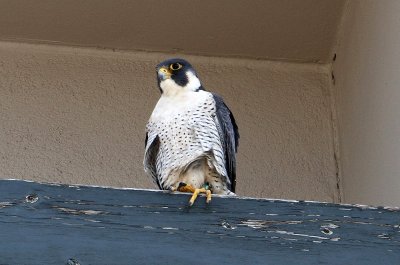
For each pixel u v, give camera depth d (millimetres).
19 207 6129
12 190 6184
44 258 5953
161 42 10516
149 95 10305
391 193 8070
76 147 9891
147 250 6059
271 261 6105
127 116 10141
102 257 6004
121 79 10398
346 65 10070
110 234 6098
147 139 8023
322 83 10562
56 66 10430
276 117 10266
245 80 10492
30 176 9641
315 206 6316
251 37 10414
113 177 9734
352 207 6328
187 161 7688
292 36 10406
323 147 10125
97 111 10148
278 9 10102
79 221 6117
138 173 9781
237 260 6098
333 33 10367
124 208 6195
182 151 7758
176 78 8312
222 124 8055
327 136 10211
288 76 10578
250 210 6266
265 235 6188
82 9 10164
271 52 10609
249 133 10125
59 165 9750
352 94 9695
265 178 9867
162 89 8281
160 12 10180
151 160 8016
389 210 6328
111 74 10430
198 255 6078
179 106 8016
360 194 9078
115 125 10070
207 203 6254
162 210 6215
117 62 10539
